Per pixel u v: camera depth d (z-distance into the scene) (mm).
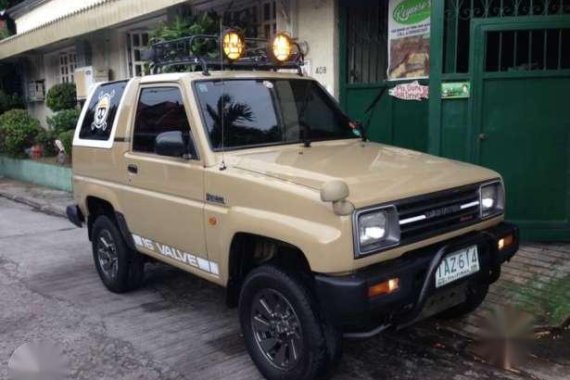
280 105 4473
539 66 5980
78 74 12531
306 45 7758
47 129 15164
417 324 4410
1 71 16875
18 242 7727
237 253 3748
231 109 4191
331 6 7324
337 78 7508
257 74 4562
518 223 6191
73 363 4016
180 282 5672
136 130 4707
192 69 5742
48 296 5414
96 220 5465
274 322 3547
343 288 2979
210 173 3832
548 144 6031
